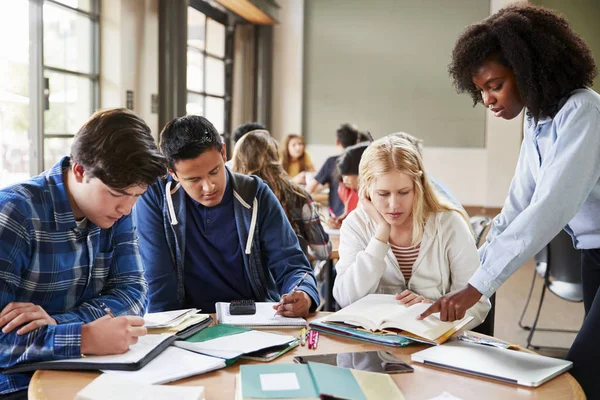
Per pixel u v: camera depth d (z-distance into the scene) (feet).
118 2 17.80
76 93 17.03
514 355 4.64
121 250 5.44
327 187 17.63
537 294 16.38
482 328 6.70
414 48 30.40
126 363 4.21
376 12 30.60
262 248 6.64
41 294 4.81
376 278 6.19
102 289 5.34
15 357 4.30
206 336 4.89
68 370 4.28
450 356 4.55
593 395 5.06
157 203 6.47
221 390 4.01
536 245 5.06
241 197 6.49
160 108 20.25
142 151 4.41
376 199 6.20
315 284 6.13
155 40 19.94
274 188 9.19
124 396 3.66
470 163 30.32
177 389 3.78
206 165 6.01
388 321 5.04
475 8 29.63
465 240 6.31
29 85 14.98
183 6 20.59
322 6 31.12
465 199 30.58
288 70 31.53
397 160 6.10
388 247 6.28
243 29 29.07
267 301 6.72
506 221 6.45
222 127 28.17
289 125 31.68
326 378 3.90
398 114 30.86
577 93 5.36
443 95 30.30
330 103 31.48
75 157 4.46
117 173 4.33
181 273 6.48
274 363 4.46
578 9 27.22
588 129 5.16
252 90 30.04
